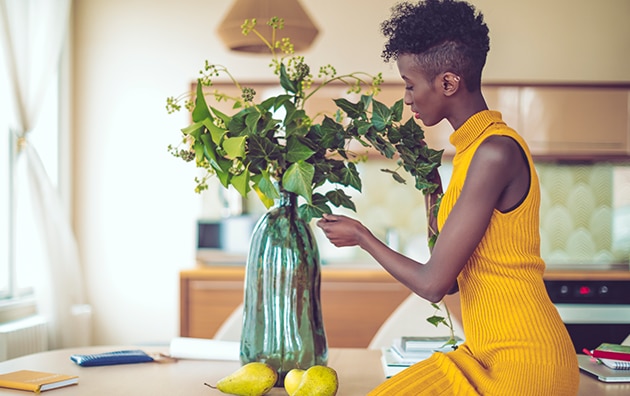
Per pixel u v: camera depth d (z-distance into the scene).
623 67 4.79
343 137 1.87
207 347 2.21
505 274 1.45
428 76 1.53
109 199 4.79
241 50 3.08
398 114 1.85
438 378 1.54
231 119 1.83
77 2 4.77
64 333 3.89
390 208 4.94
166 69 4.77
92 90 4.79
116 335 4.80
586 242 5.02
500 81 4.68
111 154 4.79
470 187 1.44
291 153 1.83
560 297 4.27
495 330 1.44
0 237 3.98
